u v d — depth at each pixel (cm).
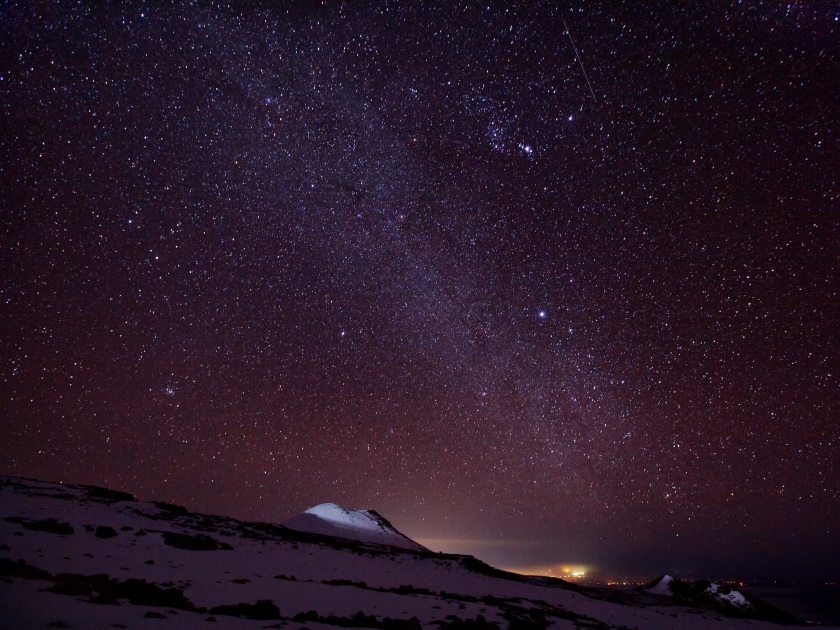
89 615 527
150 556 1076
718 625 1638
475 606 1205
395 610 1002
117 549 1072
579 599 1823
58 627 469
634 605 1959
